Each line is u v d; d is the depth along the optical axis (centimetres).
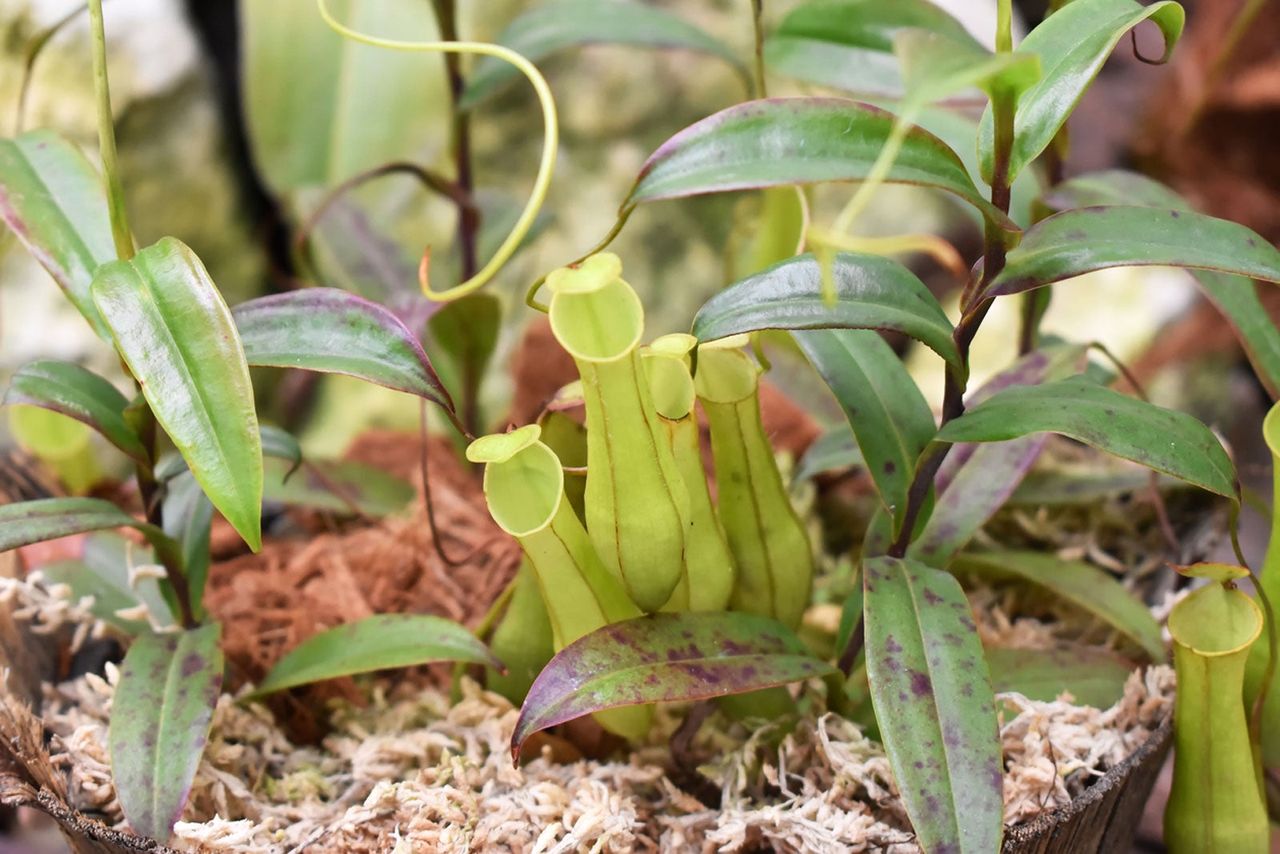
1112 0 71
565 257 125
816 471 83
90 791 75
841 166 69
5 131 113
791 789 76
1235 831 76
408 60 113
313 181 114
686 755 77
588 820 74
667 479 72
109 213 72
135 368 70
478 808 75
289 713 81
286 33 110
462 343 88
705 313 73
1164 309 126
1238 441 117
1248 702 77
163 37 117
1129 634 79
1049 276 71
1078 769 75
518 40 85
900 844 73
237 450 70
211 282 70
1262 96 110
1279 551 76
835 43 81
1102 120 132
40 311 113
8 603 79
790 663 74
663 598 73
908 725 71
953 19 81
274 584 85
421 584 85
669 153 70
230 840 73
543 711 72
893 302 72
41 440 86
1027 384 79
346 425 118
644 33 85
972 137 82
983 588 84
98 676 80
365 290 90
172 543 76
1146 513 86
